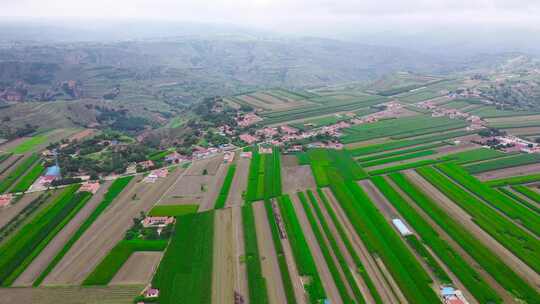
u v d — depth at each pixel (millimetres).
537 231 121188
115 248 114812
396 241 116562
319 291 94375
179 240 118438
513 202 141250
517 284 96000
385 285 97562
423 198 145625
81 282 100500
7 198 148875
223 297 93562
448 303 89812
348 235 121562
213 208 140000
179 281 99312
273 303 91188
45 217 134500
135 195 151625
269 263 107125
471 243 114375
